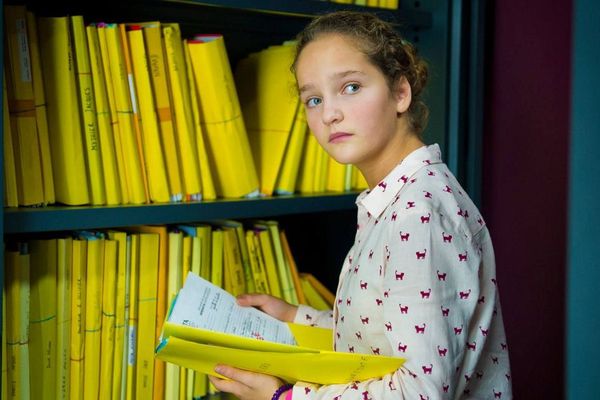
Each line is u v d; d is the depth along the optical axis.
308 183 1.69
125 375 1.41
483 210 2.01
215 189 1.56
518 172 1.92
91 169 1.35
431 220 1.04
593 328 1.24
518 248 1.94
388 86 1.13
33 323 1.29
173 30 1.43
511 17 1.90
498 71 1.94
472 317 1.09
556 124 1.84
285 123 1.61
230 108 1.50
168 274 1.45
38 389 1.31
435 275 1.02
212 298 1.31
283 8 1.50
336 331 1.21
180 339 1.02
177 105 1.43
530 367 1.95
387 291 1.05
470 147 1.84
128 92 1.38
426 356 1.01
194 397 1.52
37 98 1.30
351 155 1.12
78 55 1.32
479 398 1.18
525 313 1.94
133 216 1.34
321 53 1.12
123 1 1.56
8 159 1.25
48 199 1.33
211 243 1.51
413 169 1.12
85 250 1.35
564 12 1.81
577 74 1.23
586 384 1.25
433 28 1.79
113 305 1.38
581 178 1.24
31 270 1.29
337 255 1.96
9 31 1.27
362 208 1.20
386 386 1.03
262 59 1.70
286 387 1.11
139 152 1.40
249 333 1.27
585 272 1.24
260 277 1.60
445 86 1.78
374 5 1.72
